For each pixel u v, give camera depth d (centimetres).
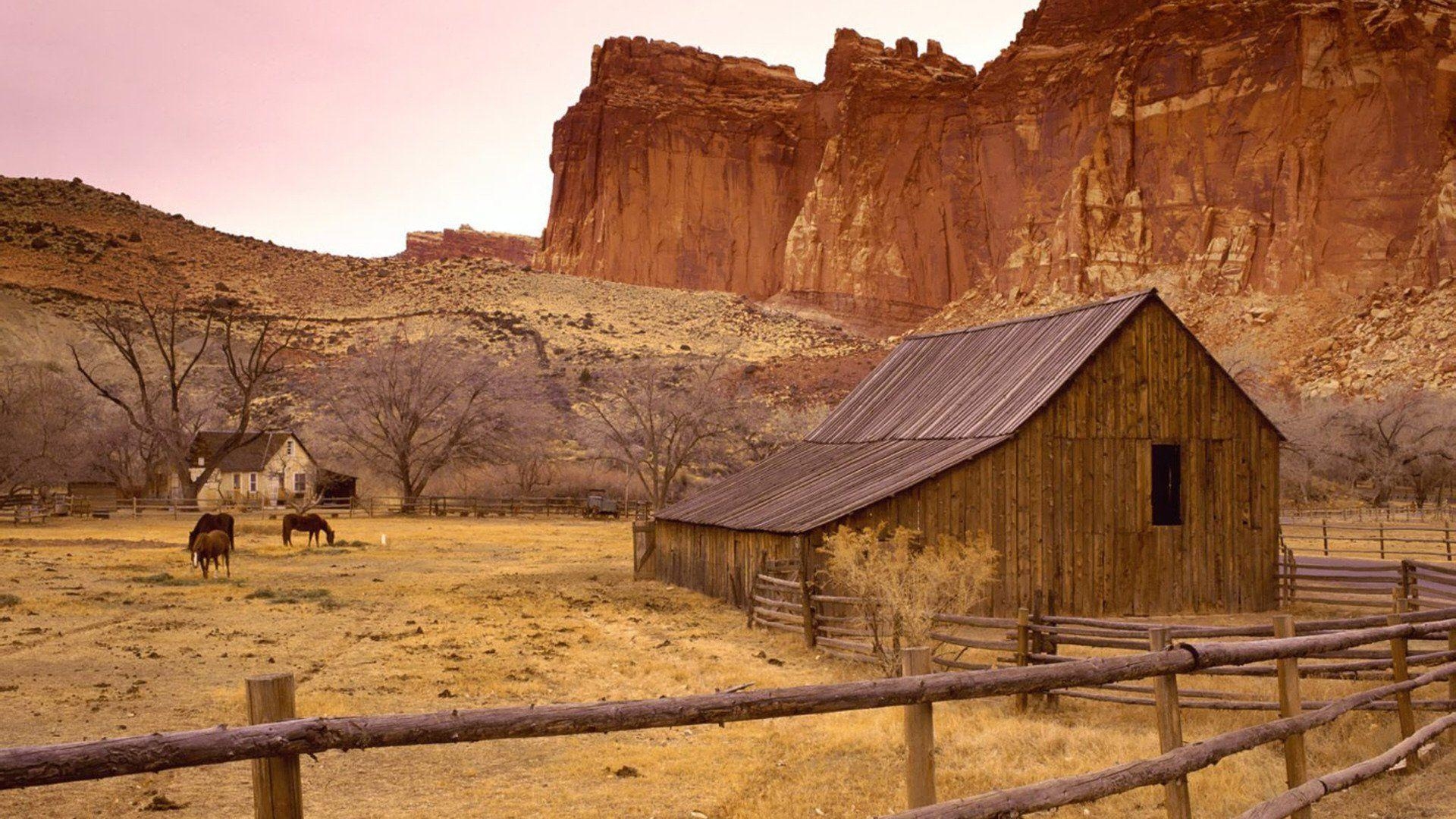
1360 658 1210
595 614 2333
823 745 1184
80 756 359
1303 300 13025
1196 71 15025
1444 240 12450
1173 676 712
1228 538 2502
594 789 1027
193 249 18075
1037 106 17688
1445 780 962
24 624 2053
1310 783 805
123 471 7381
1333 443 6850
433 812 947
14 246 16388
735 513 2630
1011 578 2303
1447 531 3494
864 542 1895
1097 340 2403
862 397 3262
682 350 13312
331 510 7019
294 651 1789
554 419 8400
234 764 1109
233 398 9919
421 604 2448
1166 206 14938
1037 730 1190
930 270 18312
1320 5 14262
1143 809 923
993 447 2298
